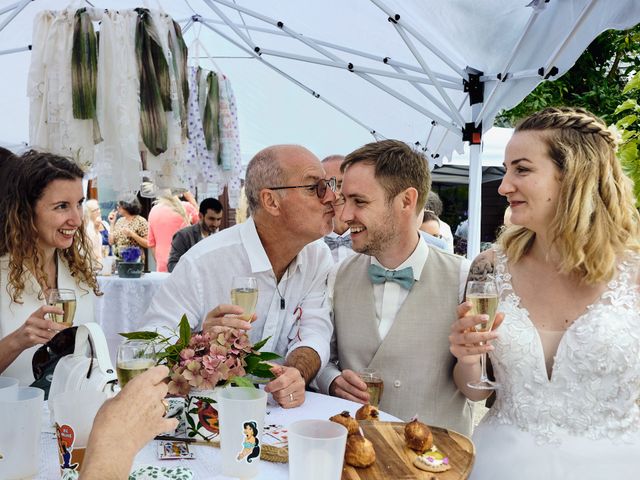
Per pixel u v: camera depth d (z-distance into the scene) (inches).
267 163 93.5
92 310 104.6
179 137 157.9
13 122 270.1
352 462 55.9
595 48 354.6
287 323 98.3
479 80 180.7
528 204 78.6
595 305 77.2
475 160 189.3
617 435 74.5
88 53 145.7
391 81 219.8
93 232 272.2
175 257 259.6
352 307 95.7
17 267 91.3
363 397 81.8
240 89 276.1
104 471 42.2
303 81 247.3
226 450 53.2
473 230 190.5
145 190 192.4
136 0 198.8
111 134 148.4
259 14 180.9
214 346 60.3
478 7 150.4
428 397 90.7
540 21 150.3
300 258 99.5
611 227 76.6
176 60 159.3
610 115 308.8
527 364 77.9
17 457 50.5
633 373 73.9
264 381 74.3
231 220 423.8
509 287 83.6
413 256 93.4
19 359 87.6
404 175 88.8
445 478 53.9
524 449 76.1
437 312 91.5
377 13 174.1
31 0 171.3
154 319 96.0
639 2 121.6
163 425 46.8
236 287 76.4
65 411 50.0
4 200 91.4
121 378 56.1
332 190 97.6
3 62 219.9
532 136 78.4
